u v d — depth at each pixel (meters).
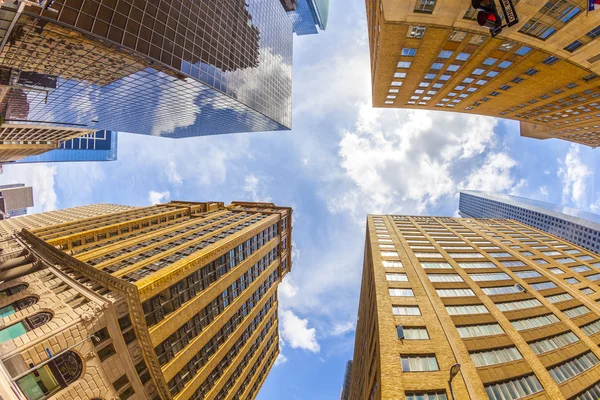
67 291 31.09
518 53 32.38
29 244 48.44
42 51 31.61
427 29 29.81
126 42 32.16
